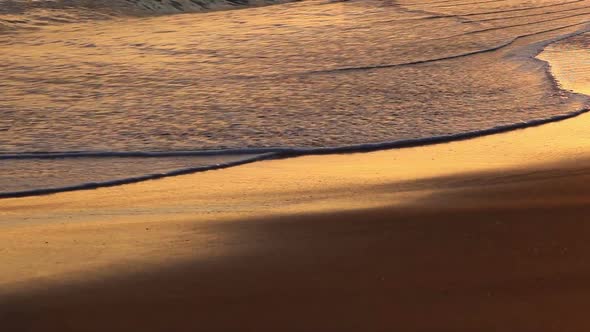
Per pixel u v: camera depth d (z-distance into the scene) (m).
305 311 7.11
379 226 9.65
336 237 9.30
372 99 20.14
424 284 7.60
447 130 16.92
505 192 11.26
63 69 26.05
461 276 7.77
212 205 12.15
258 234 9.73
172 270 8.39
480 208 10.24
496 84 21.38
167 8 44.34
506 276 7.71
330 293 7.49
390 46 28.92
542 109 18.52
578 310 6.90
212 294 7.61
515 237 8.90
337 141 16.34
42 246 9.86
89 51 29.89
